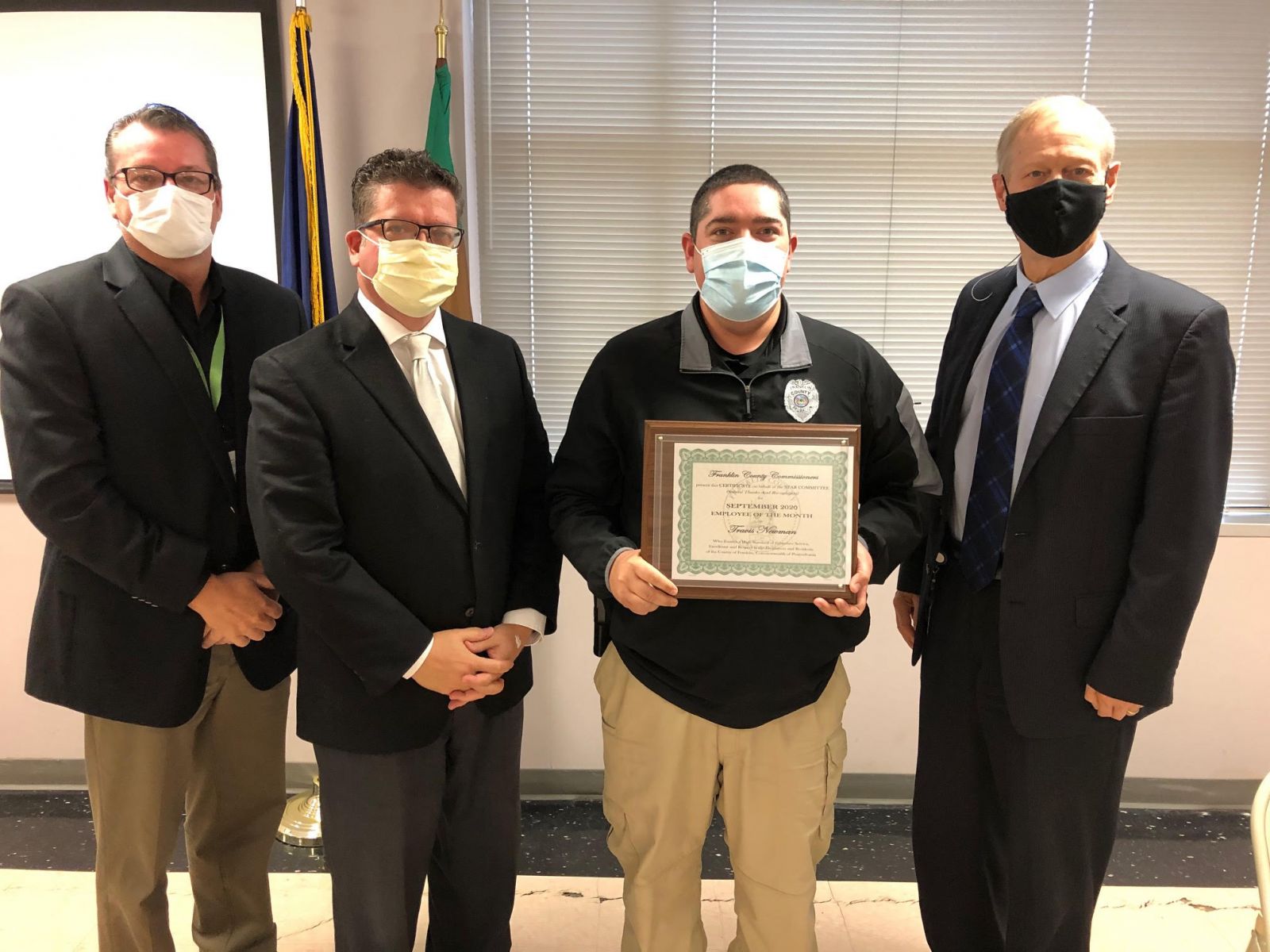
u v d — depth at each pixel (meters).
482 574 1.37
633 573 1.28
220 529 1.46
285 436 1.25
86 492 1.33
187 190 1.41
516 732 1.53
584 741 2.46
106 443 1.38
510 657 1.40
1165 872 2.12
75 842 2.23
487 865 1.53
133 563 1.34
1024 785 1.45
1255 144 2.31
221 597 1.41
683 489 1.28
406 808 1.38
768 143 2.35
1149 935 1.89
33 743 2.46
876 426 1.44
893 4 2.28
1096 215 1.33
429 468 1.33
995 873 1.66
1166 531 1.29
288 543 1.23
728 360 1.38
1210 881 2.09
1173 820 2.35
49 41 2.17
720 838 2.28
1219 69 2.28
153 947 1.54
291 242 2.04
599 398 1.45
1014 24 2.28
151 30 2.16
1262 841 1.05
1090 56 2.29
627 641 1.41
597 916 1.96
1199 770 2.40
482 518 1.37
